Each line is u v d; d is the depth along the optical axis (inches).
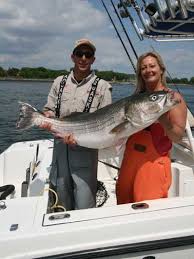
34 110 138.3
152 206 112.1
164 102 118.1
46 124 137.3
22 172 198.4
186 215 106.9
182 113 121.0
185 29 175.5
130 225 102.9
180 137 122.7
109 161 190.5
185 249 104.8
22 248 96.8
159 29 178.2
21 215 107.0
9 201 115.5
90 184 140.7
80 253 98.4
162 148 125.1
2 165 198.5
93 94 139.0
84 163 138.9
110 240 100.6
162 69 131.7
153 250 102.7
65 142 135.9
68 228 100.6
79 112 136.2
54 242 98.2
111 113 127.3
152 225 104.2
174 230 105.0
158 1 157.8
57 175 141.7
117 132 126.7
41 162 179.9
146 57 130.3
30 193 153.3
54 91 145.4
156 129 126.0
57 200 133.7
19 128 139.3
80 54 136.6
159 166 124.2
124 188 132.8
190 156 161.2
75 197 140.5
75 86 140.6
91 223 102.7
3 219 104.8
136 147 128.6
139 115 121.0
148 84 132.0
